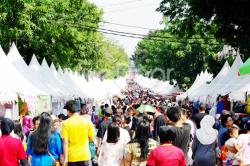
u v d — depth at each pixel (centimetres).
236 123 1355
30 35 2622
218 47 5438
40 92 1811
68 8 3491
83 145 935
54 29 3078
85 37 3962
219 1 2652
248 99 1920
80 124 927
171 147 702
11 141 817
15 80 1536
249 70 1193
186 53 5772
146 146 836
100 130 1248
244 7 2555
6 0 2392
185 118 1166
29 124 1664
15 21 2483
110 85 5322
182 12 3247
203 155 982
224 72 2614
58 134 925
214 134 987
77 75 3500
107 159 921
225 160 1084
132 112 1608
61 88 2419
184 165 704
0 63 1545
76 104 944
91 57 4553
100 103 3669
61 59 3475
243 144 1045
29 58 3203
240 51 2798
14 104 1614
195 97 3162
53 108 2423
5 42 2680
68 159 924
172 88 6281
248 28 2683
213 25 3172
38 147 859
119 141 927
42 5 2800
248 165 1038
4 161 809
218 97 2353
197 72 5859
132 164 835
